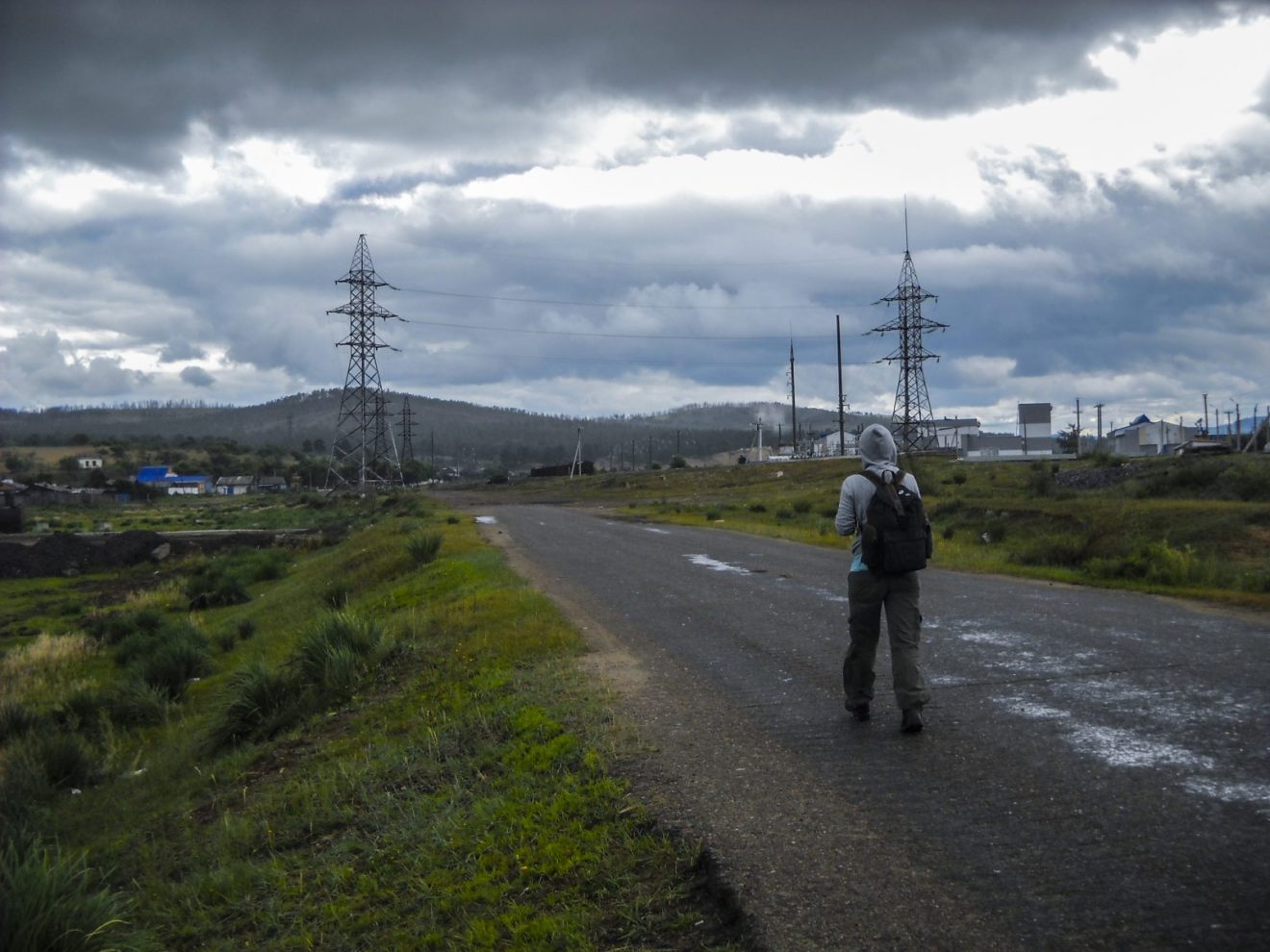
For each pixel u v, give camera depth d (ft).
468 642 34.32
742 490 218.79
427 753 23.18
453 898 15.15
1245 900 11.85
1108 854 13.37
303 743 29.89
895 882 12.89
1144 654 26.35
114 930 16.90
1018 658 26.53
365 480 273.54
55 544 159.94
